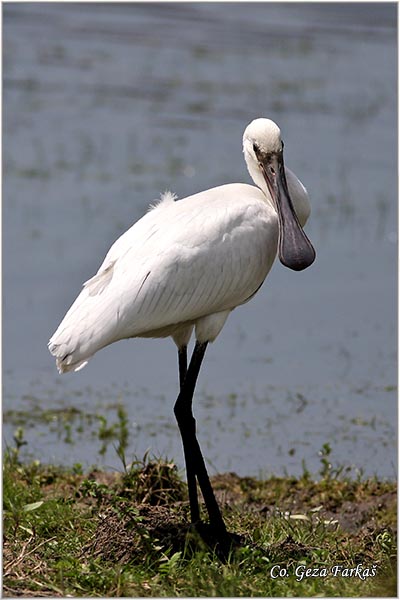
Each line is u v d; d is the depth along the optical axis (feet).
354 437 45.88
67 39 103.55
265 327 57.82
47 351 54.24
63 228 67.15
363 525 37.45
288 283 63.87
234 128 84.48
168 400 49.55
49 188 73.26
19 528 32.35
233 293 33.91
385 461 43.70
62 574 28.50
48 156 78.54
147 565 29.86
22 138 81.71
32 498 35.76
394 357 54.29
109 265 32.73
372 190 74.79
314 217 71.41
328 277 64.08
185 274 32.58
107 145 80.69
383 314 59.36
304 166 77.77
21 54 98.48
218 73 95.66
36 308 57.98
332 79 94.53
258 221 34.45
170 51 100.99
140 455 43.45
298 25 107.24
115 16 110.52
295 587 28.84
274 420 47.39
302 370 52.60
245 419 47.50
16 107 87.20
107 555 30.48
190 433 33.55
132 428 46.16
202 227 33.24
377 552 32.81
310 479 41.91
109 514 31.73
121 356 55.31
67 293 59.52
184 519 33.55
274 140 36.37
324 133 83.15
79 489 37.24
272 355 54.44
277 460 43.73
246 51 100.89
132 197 71.67
